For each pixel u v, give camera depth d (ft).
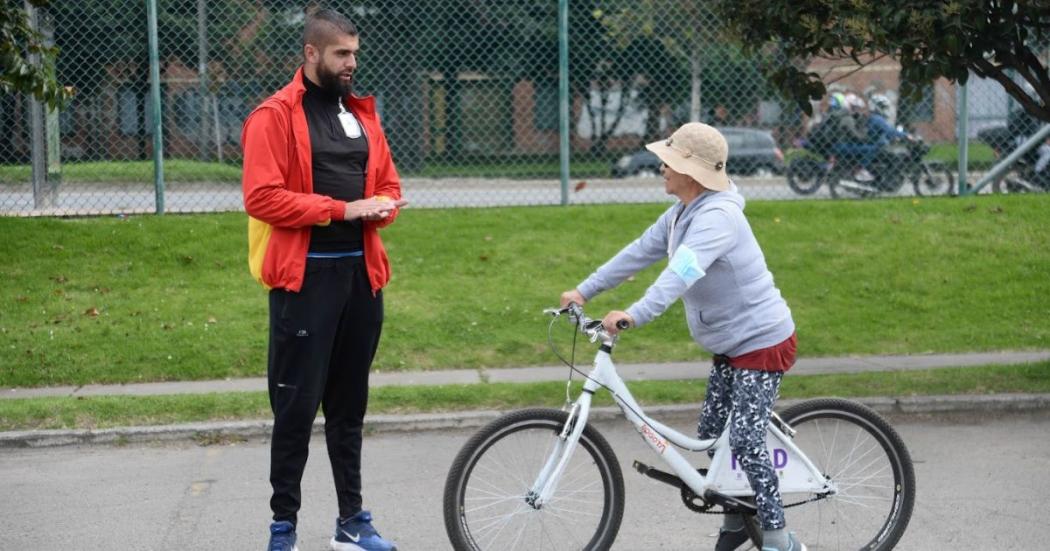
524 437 15.24
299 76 16.20
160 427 23.95
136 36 39.27
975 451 22.63
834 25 25.16
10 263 34.88
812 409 15.93
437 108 41.88
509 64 41.98
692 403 25.70
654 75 42.86
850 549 16.31
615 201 42.68
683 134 14.87
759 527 15.67
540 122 42.22
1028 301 34.01
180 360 29.60
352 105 16.63
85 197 39.52
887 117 43.96
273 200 15.38
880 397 25.84
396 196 17.07
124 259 35.68
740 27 28.19
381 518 18.83
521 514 15.29
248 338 30.89
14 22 29.60
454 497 14.96
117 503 19.71
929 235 38.27
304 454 16.28
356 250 16.28
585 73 42.55
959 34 24.21
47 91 29.35
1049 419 25.16
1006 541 17.35
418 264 36.09
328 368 16.38
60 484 20.92
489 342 31.37
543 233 38.45
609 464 15.51
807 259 36.65
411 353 30.63
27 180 39.19
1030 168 43.47
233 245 36.86
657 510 18.97
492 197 42.14
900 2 24.40
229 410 24.85
